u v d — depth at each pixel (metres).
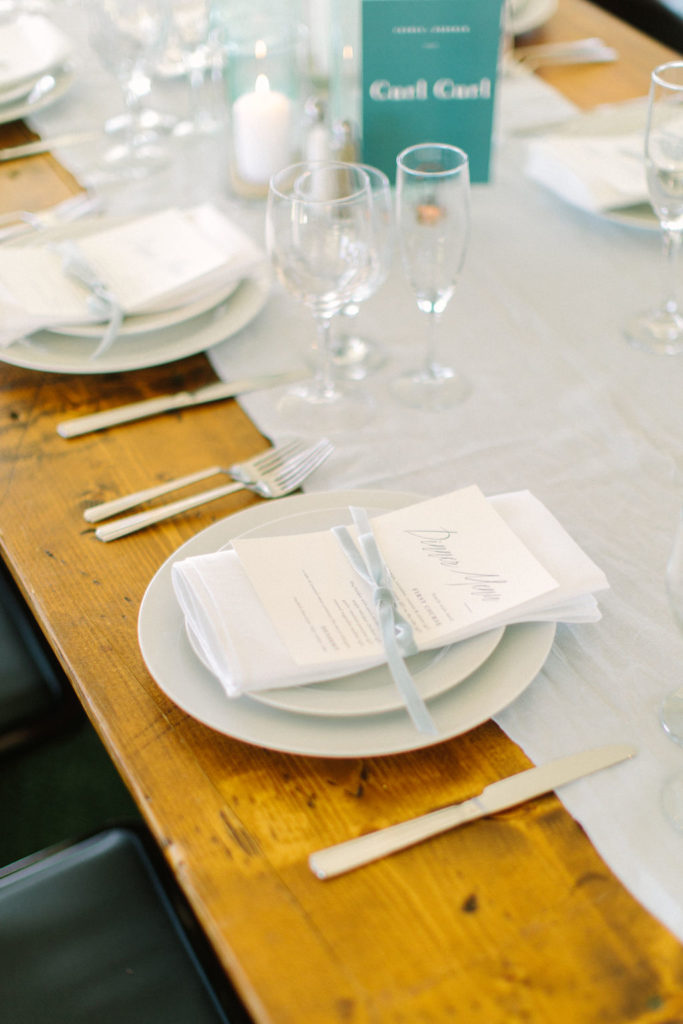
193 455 0.85
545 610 0.63
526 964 0.48
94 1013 0.74
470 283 1.09
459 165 0.87
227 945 0.49
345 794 0.56
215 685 0.60
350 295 0.89
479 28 1.11
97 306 0.95
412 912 0.50
